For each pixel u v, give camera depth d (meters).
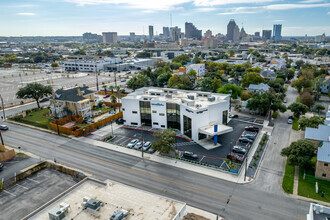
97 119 109.56
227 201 53.19
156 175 64.31
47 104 135.00
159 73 199.88
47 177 65.44
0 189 59.81
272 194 55.38
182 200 53.81
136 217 38.84
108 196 44.50
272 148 78.38
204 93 102.81
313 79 170.50
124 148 80.56
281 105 104.69
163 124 96.62
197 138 84.12
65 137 90.81
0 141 87.81
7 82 199.00
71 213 39.72
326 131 72.88
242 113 114.06
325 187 56.94
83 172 66.50
